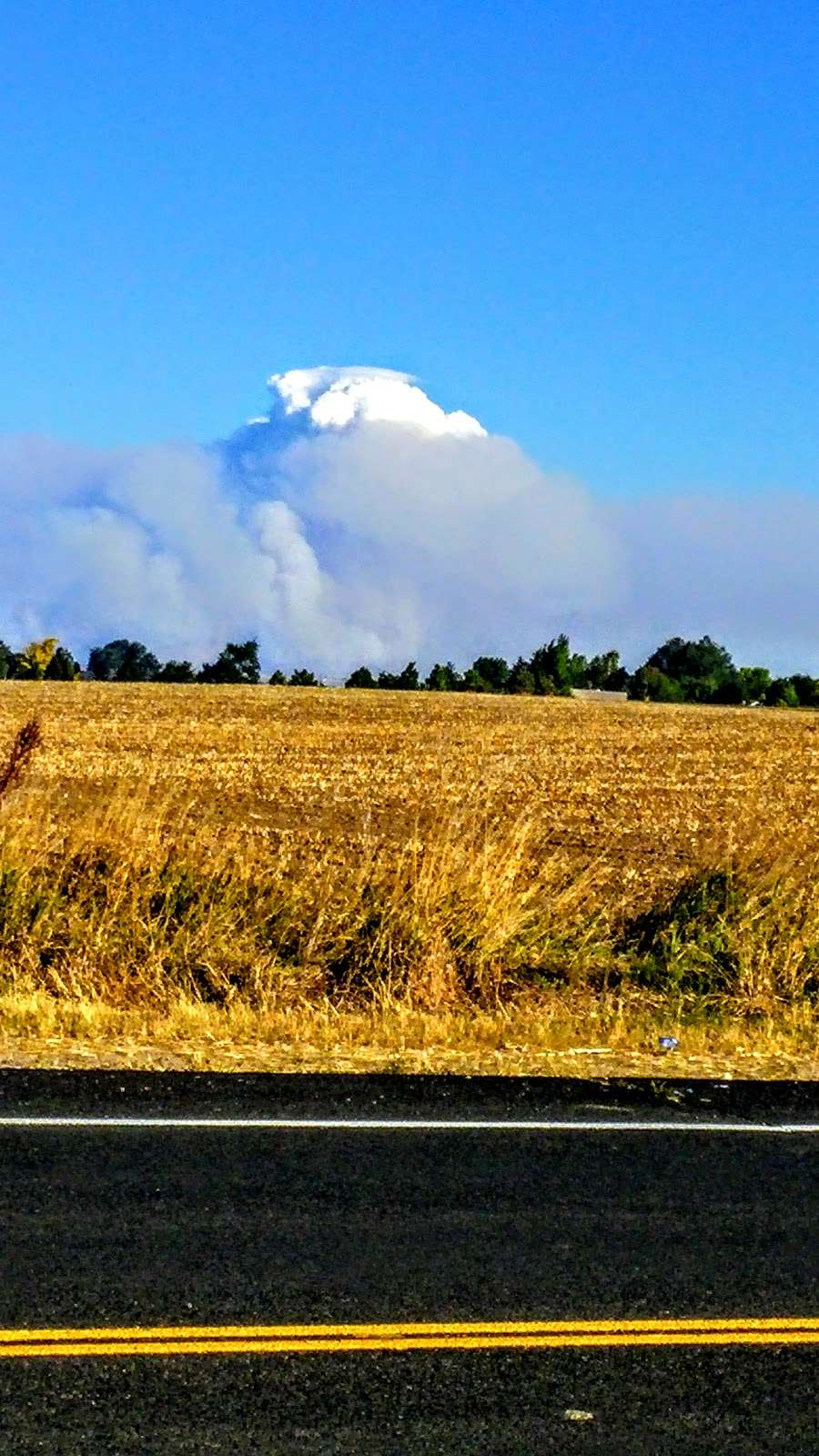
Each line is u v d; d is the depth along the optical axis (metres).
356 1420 4.85
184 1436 4.68
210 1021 10.73
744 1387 5.24
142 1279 5.88
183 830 14.42
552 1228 6.73
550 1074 9.86
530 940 13.10
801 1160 8.06
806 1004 12.55
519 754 48.38
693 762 48.69
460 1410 4.96
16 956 12.01
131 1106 8.44
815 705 134.25
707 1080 9.88
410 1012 11.38
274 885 13.12
